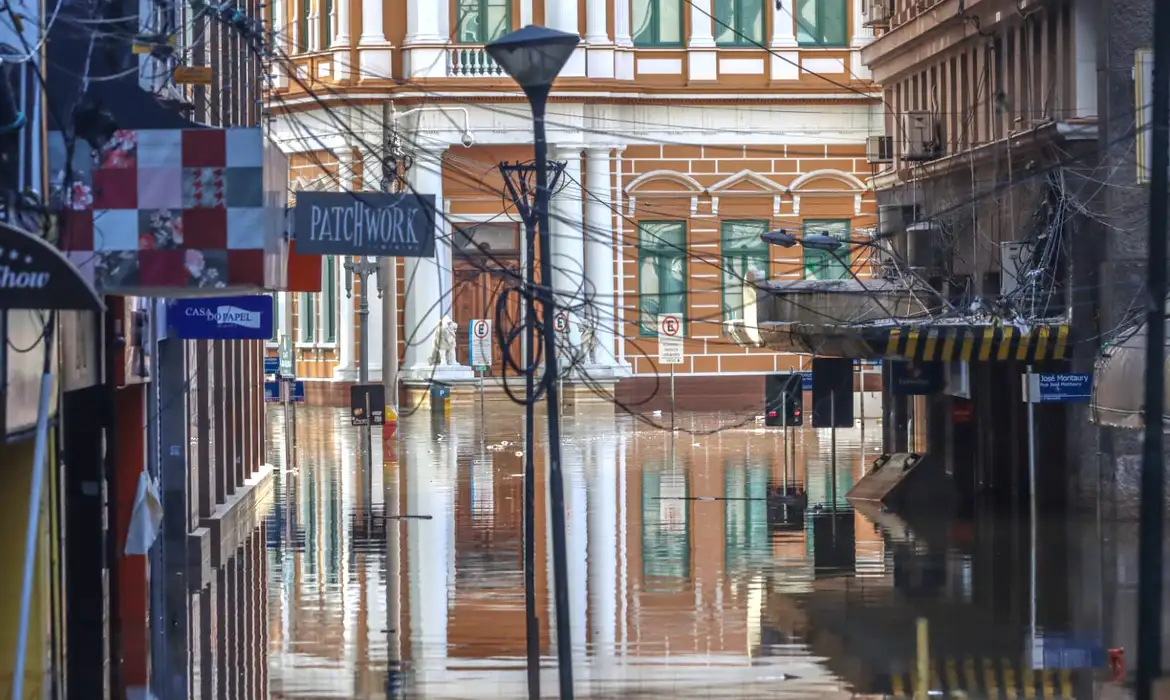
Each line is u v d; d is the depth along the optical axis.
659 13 118.31
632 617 41.72
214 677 35.19
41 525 28.20
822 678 34.50
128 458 40.62
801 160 118.44
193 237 25.38
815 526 58.84
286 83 115.38
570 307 42.25
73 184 25.28
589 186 116.62
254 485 65.69
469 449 89.75
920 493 65.94
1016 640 38.28
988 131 69.38
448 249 116.19
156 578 41.09
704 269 118.12
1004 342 57.66
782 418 70.00
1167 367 46.44
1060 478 63.56
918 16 76.50
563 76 114.81
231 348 60.06
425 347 115.81
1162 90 27.53
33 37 25.22
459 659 36.97
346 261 95.56
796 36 118.38
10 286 20.42
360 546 54.59
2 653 27.77
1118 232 58.03
